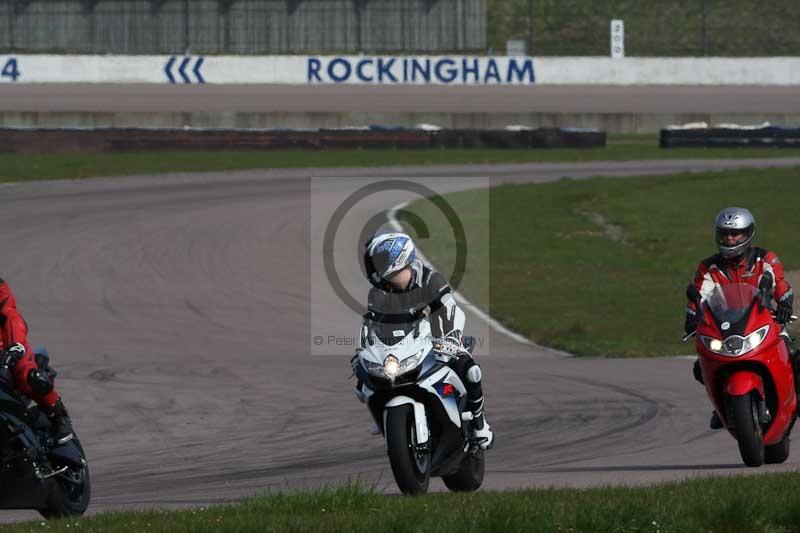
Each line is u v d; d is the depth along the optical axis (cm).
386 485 3131
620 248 10306
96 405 4816
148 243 9688
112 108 19988
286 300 7806
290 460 3803
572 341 6662
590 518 2169
